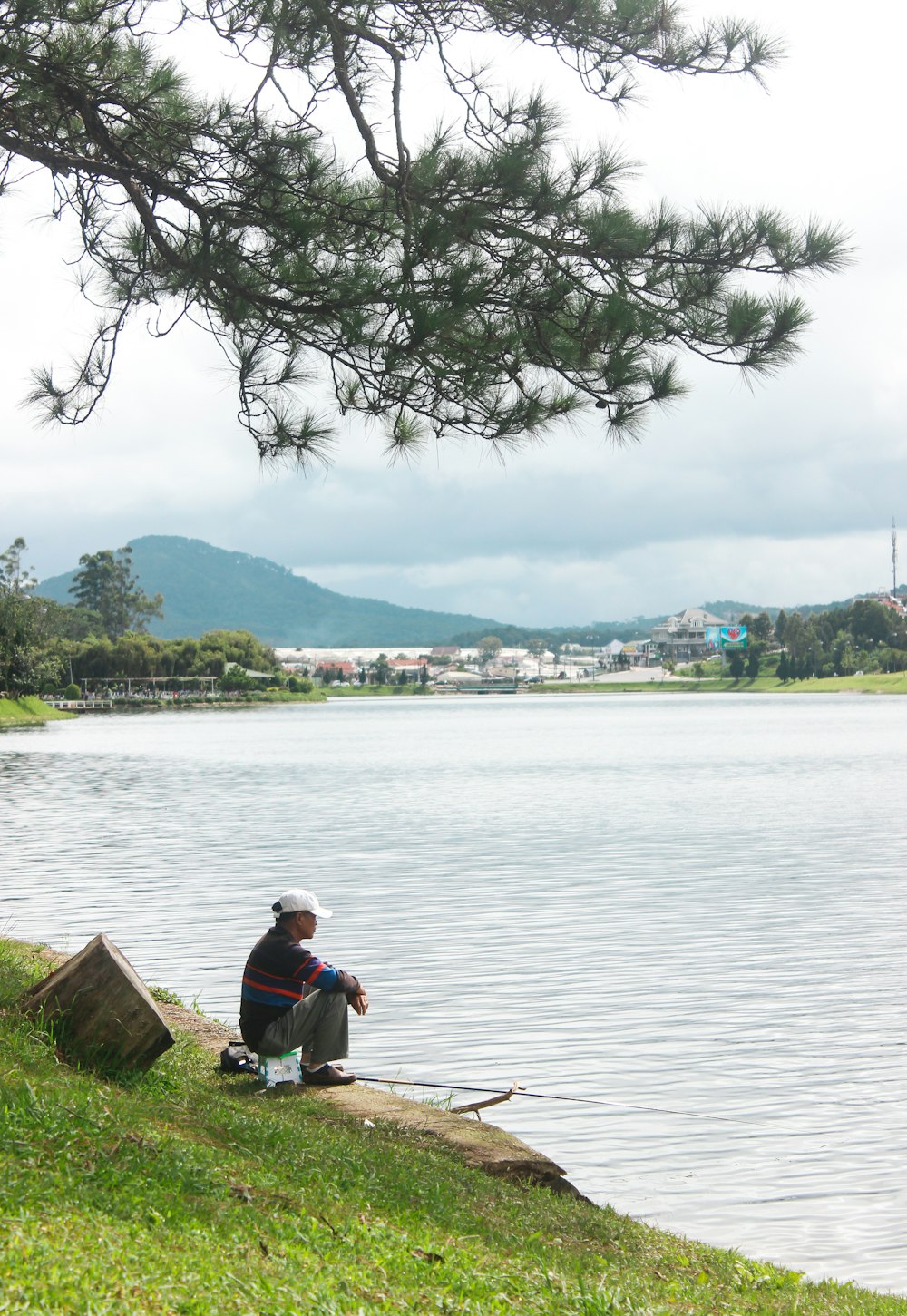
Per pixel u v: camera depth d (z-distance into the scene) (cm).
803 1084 1247
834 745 8238
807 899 2323
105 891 2431
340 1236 645
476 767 6438
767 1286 775
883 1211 952
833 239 845
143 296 1073
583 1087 1246
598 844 3172
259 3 895
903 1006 1542
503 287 895
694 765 6388
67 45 956
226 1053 1018
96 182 1015
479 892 2403
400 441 910
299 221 905
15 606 16725
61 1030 872
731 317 826
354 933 2008
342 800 4588
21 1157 636
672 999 1580
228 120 966
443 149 881
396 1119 936
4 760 7506
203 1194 657
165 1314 479
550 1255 725
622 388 870
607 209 852
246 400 967
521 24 897
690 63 880
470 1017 1500
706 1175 1020
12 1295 465
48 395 1071
